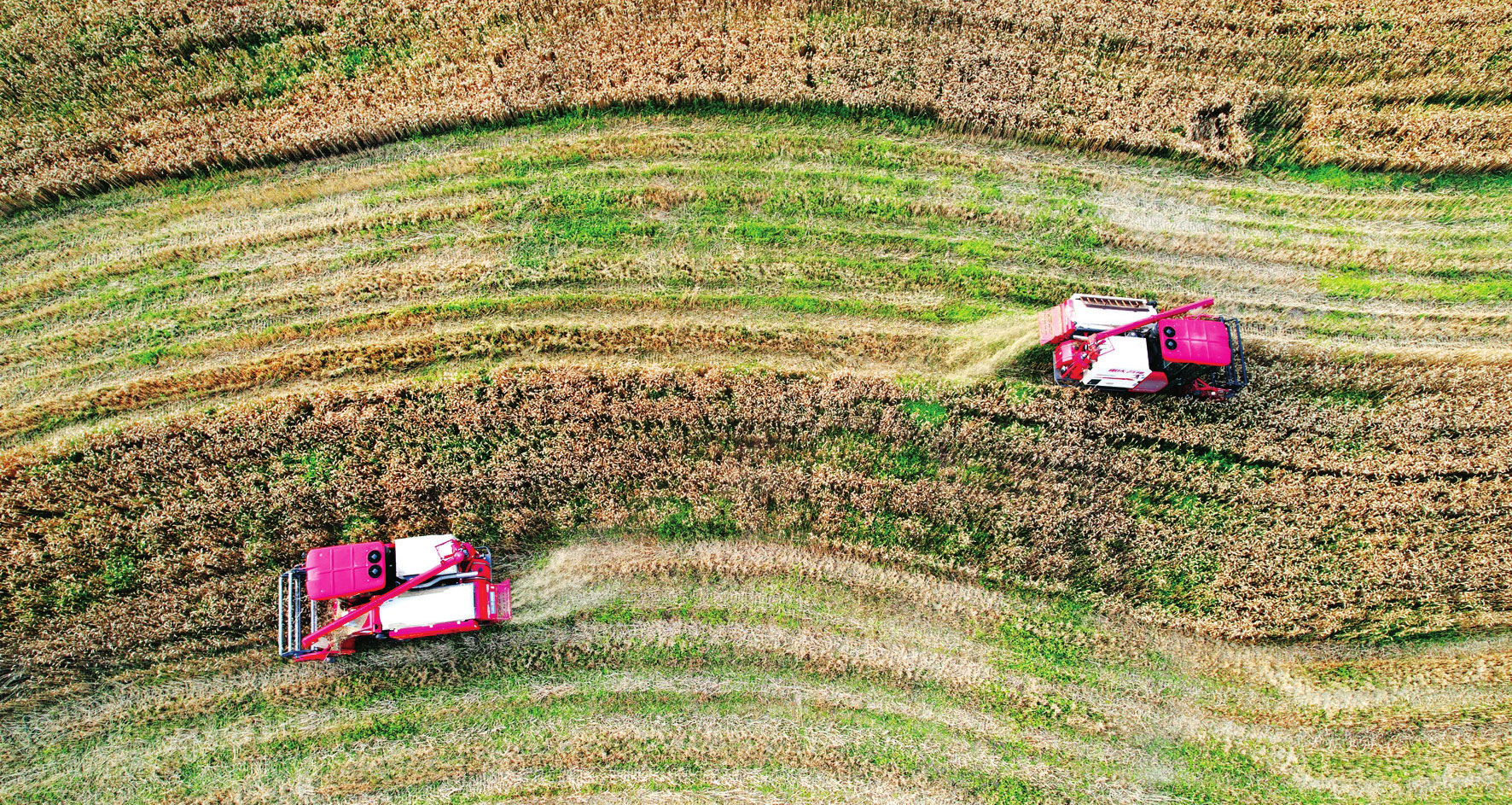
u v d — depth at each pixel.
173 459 16.38
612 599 16.36
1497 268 17.92
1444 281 17.98
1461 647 16.25
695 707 15.84
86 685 15.64
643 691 15.92
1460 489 16.66
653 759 15.57
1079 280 17.95
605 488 16.61
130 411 16.89
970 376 17.16
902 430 16.78
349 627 14.80
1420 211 18.42
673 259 17.95
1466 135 18.66
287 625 15.42
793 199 18.45
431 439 16.59
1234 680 16.12
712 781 15.45
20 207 18.30
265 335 17.39
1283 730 15.81
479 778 15.47
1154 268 18.02
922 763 15.55
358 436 16.56
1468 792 15.27
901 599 16.42
